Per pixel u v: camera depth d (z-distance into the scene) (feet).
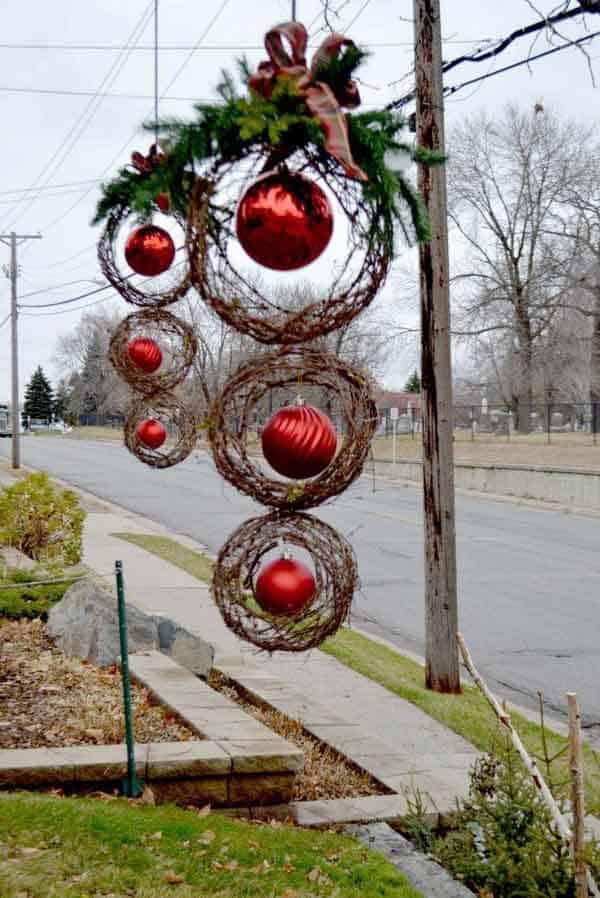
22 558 38.22
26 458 135.74
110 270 19.06
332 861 14.88
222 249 10.53
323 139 9.48
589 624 36.86
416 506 79.97
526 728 23.97
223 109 9.60
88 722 19.13
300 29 9.59
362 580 45.62
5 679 22.00
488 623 37.04
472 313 140.77
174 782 16.96
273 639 12.14
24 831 13.99
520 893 14.23
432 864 15.25
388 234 10.46
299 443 10.60
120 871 13.26
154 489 90.43
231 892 13.16
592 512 78.84
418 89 27.61
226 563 11.91
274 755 17.26
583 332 155.33
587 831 16.78
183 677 22.35
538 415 166.30
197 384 26.86
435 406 27.61
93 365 312.09
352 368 11.05
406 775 19.79
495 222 141.90
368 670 28.86
